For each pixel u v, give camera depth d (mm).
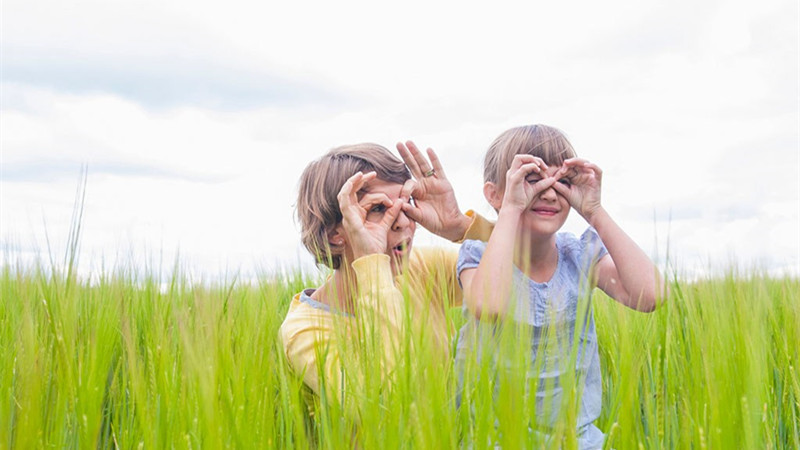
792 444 1925
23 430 1351
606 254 2316
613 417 1353
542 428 1165
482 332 1335
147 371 1656
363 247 1926
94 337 1568
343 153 2184
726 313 1486
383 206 2133
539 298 2092
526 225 2162
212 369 1296
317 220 2152
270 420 1434
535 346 2086
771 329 2248
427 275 2318
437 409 1224
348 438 1330
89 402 1455
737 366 1333
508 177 2059
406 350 1358
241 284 2232
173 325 1925
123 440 1530
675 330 2080
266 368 1615
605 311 2664
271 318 1929
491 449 1167
